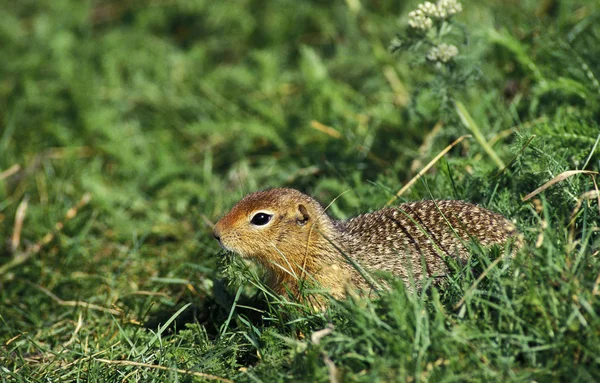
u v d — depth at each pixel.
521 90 13.35
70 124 17.20
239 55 18.73
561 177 9.09
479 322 7.88
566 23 14.40
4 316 11.64
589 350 7.27
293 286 10.27
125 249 13.36
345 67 16.62
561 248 8.37
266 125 15.55
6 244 13.70
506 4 15.90
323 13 18.25
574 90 11.79
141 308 11.23
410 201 10.62
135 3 20.61
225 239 10.31
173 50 18.86
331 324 8.31
